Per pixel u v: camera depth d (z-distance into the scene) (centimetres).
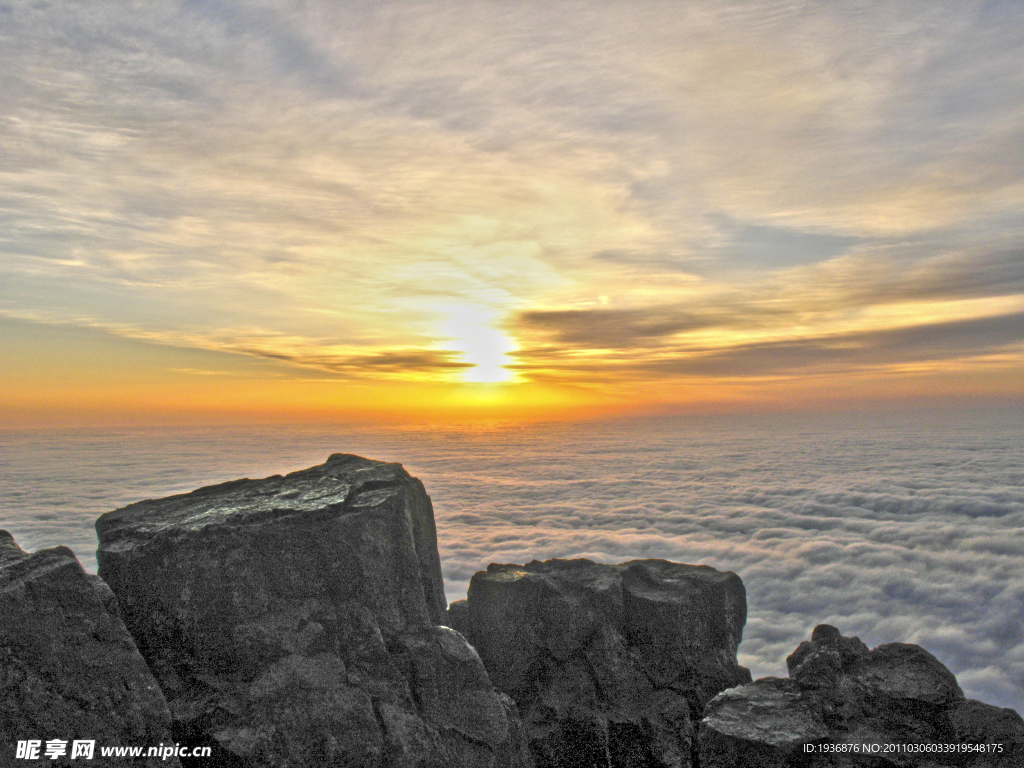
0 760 488
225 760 590
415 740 659
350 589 760
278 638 691
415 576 814
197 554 719
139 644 682
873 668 820
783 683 820
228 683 655
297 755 605
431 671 734
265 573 732
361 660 708
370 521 796
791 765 682
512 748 745
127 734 546
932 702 744
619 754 863
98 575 664
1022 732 687
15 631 545
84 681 552
